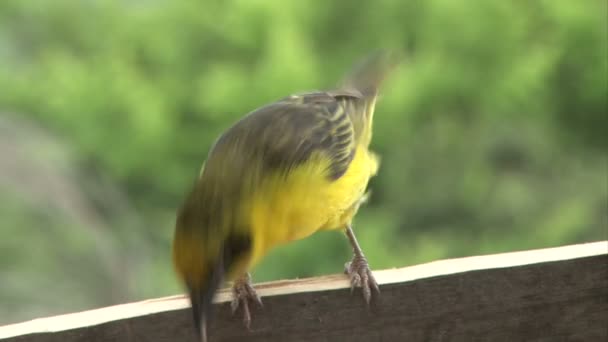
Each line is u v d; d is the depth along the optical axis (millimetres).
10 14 23016
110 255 16750
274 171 5250
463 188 19406
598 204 19875
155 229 18172
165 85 20344
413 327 4926
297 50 18812
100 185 19000
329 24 21000
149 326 4695
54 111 19531
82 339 4645
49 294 15547
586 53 19828
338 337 4930
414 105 18938
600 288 4973
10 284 15344
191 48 21516
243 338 4930
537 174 20156
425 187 19375
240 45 20703
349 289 4922
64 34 23250
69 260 16109
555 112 20219
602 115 20125
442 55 19359
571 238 18359
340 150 5992
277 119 5656
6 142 18203
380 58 7492
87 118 19375
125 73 19828
